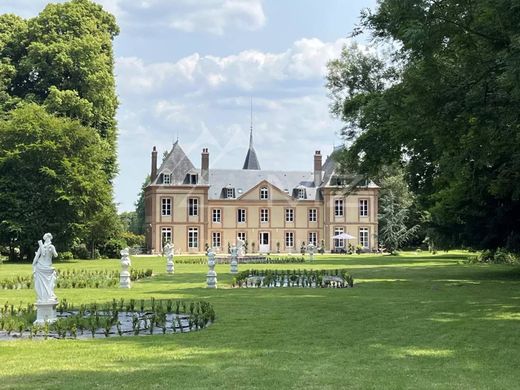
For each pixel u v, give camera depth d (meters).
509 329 14.58
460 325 15.20
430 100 20.91
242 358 11.43
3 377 10.06
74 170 58.56
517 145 23.08
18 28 67.31
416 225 82.06
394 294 22.98
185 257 68.75
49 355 11.84
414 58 22.31
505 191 27.66
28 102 63.41
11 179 57.62
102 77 66.31
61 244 59.31
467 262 47.78
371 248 89.81
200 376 10.04
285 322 15.88
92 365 10.93
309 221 93.00
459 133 21.61
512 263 43.78
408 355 11.65
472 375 10.08
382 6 25.20
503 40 19.95
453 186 31.53
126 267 27.81
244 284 28.97
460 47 21.64
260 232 91.88
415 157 32.50
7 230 56.59
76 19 67.56
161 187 88.56
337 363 10.97
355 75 43.41
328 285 27.52
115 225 64.44
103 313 17.86
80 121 63.16
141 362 11.16
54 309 16.14
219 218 91.00
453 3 20.48
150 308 19.22
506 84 18.42
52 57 64.38
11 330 14.61
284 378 9.87
